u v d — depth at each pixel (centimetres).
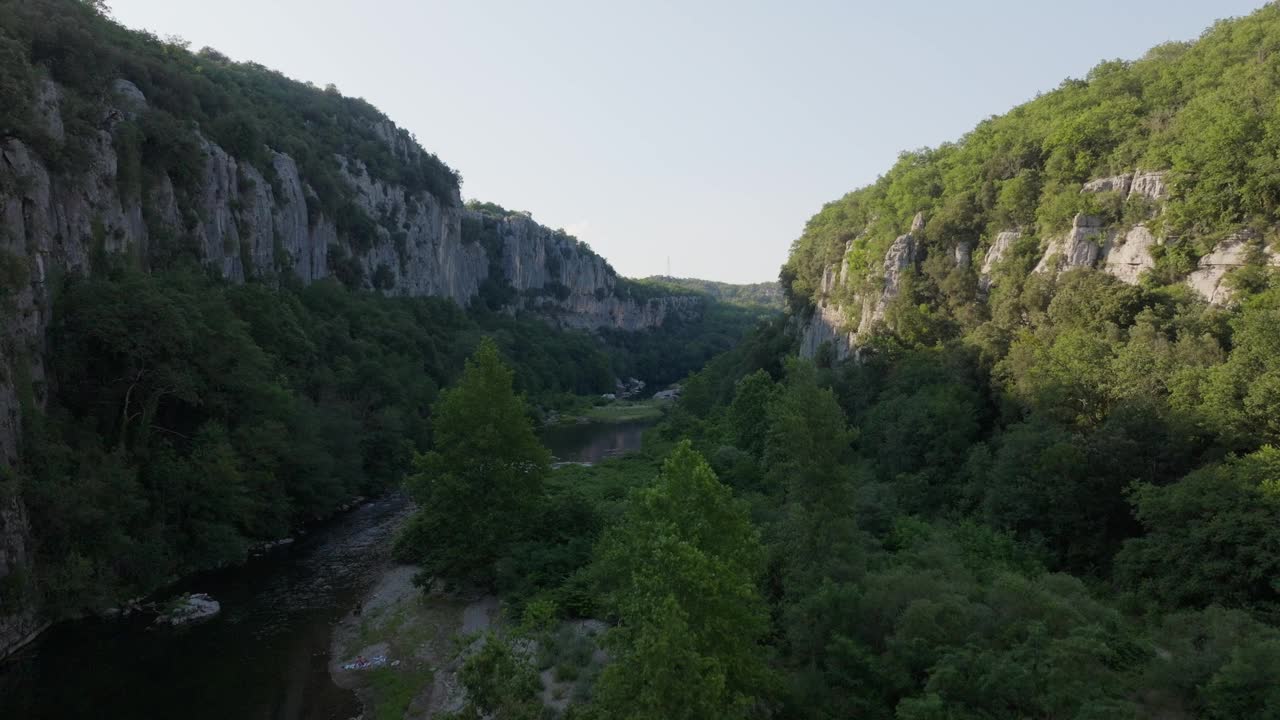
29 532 3378
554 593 3541
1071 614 2370
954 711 2070
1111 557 3272
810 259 10650
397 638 3472
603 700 1858
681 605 1852
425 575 3941
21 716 2692
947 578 2827
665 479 2256
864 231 8656
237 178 7731
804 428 3216
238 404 5075
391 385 7700
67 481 3594
